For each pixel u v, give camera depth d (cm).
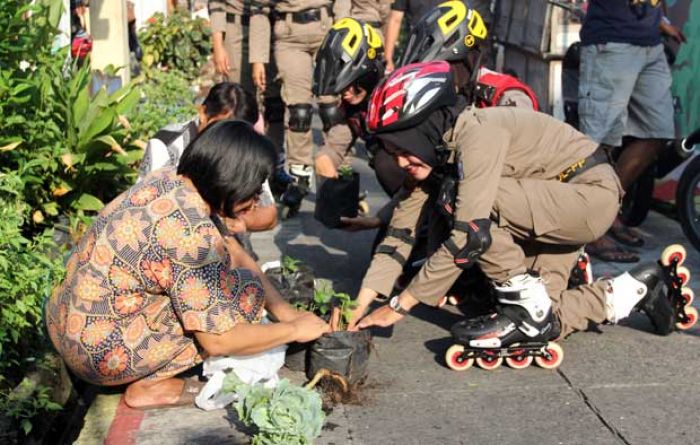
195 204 384
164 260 382
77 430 403
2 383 399
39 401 374
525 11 823
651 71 663
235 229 454
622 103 659
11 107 513
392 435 391
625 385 437
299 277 480
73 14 808
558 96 771
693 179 637
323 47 546
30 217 533
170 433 391
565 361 463
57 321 399
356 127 554
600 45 655
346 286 587
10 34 524
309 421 344
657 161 716
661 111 663
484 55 530
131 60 995
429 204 467
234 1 826
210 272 384
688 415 408
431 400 422
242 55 837
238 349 390
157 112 754
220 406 408
